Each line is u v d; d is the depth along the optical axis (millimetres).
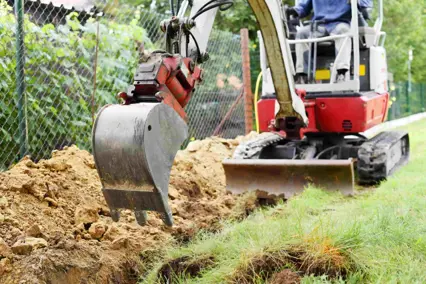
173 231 5215
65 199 5168
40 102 6930
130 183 3811
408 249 4148
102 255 4406
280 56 6164
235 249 4223
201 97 10430
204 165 8172
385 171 7457
